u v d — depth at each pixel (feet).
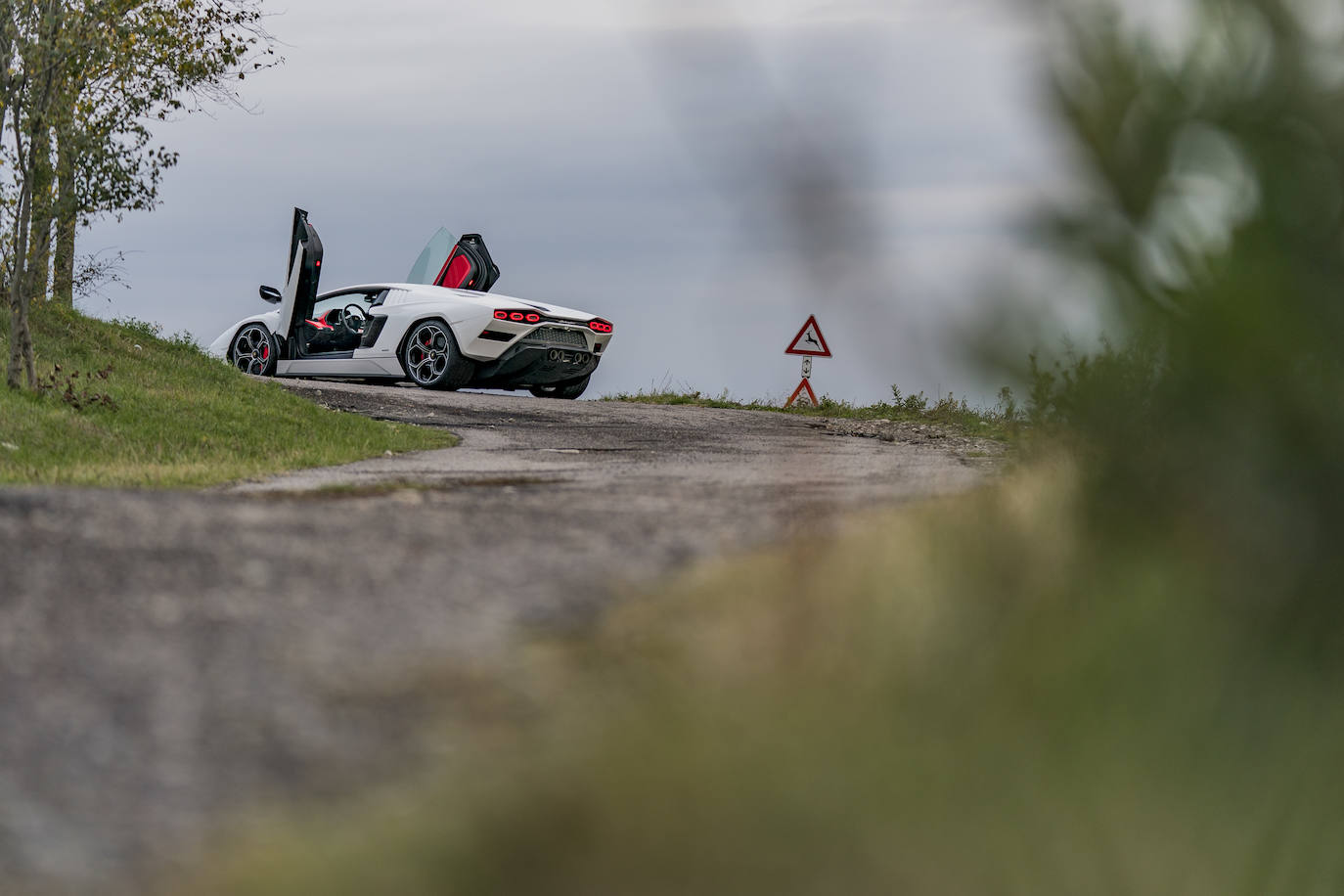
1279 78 3.70
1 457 37.55
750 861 5.30
